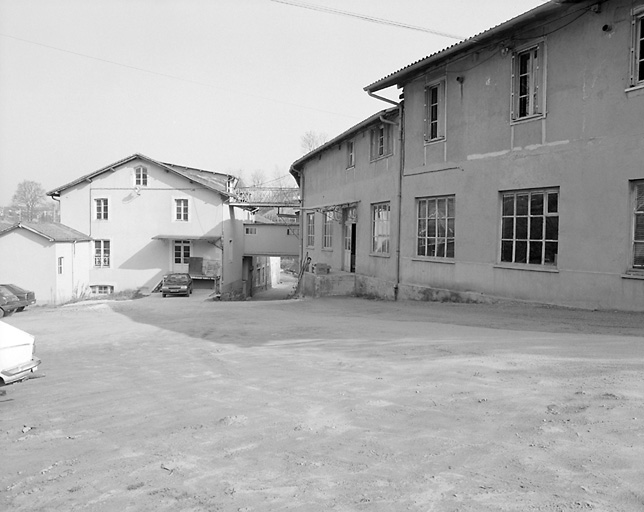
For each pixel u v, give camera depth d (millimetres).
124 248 36906
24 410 6039
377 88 17000
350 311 14633
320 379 6285
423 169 15633
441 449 3703
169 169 35969
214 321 14453
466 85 13883
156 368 8141
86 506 3268
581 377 5281
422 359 6891
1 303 24281
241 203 37062
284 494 3191
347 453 3785
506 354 6711
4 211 84812
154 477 3646
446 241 14898
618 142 10219
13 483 3773
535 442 3686
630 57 10008
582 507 2736
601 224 10531
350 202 21328
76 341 12305
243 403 5473
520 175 12281
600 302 10562
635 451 3400
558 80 11352
